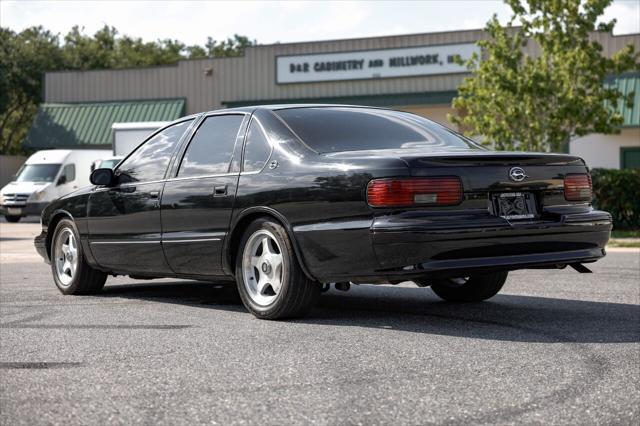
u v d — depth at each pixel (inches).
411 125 249.9
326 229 217.8
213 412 138.9
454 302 273.0
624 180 704.4
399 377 162.1
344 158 221.0
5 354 189.8
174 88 1503.4
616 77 1144.8
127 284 340.2
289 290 228.2
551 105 751.1
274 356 183.3
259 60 1433.3
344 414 136.9
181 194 259.1
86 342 203.6
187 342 201.6
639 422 131.4
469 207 213.3
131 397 149.3
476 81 789.9
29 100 2130.9
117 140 1085.8
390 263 209.2
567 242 225.3
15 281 356.8
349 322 229.3
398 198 208.2
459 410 138.5
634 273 358.6
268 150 240.5
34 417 137.3
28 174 1143.6
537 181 223.6
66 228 306.3
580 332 210.8
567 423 131.0
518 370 167.3
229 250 243.9
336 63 1370.6
